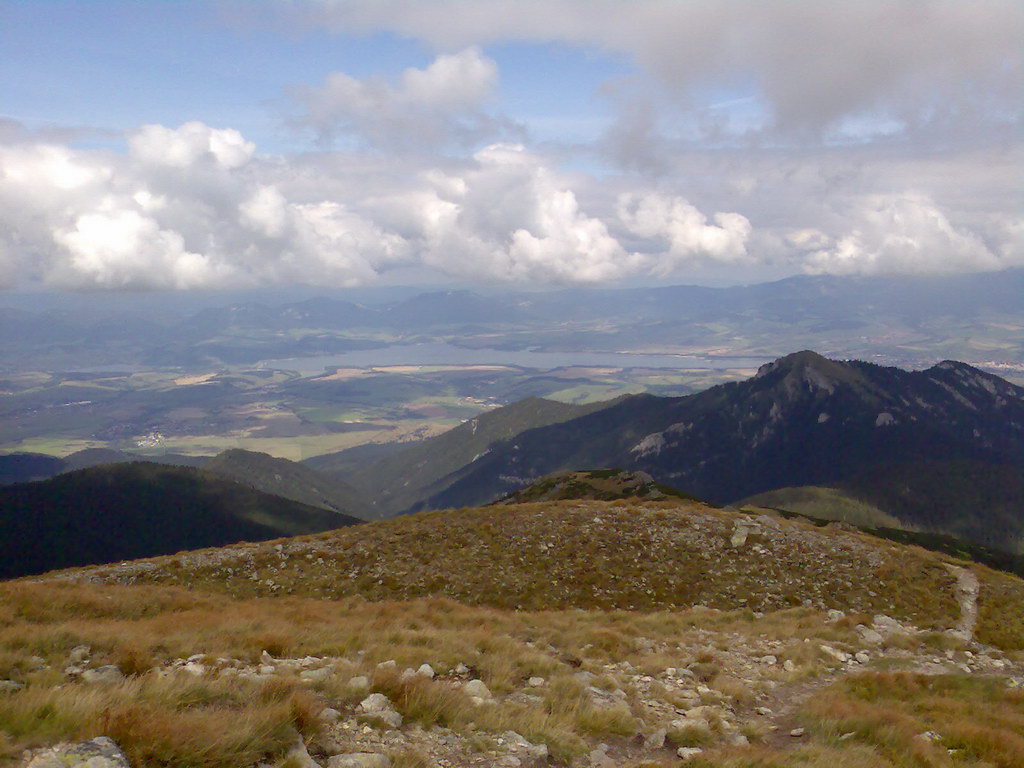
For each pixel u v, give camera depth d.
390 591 35.03
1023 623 31.50
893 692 18.95
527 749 11.10
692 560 39.00
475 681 14.39
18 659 12.63
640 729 13.63
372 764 9.34
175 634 17.66
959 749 14.27
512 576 36.56
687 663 20.33
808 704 16.67
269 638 17.00
